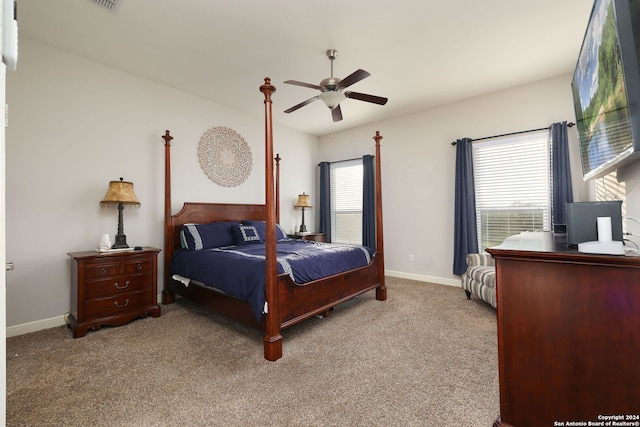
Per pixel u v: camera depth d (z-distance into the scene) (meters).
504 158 3.86
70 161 2.97
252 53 2.95
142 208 3.50
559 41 2.75
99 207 3.15
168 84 3.67
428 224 4.48
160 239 3.64
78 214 3.02
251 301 2.32
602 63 1.52
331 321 2.90
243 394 1.75
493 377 1.91
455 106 4.21
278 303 2.30
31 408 1.63
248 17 2.41
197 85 3.70
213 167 4.19
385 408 1.62
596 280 1.12
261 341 2.49
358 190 5.37
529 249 1.25
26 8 2.29
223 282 2.63
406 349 2.30
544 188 3.58
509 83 3.64
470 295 3.63
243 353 2.27
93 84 3.12
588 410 1.14
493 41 2.75
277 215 4.93
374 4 2.27
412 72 3.34
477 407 1.62
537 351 1.22
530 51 2.92
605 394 1.11
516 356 1.26
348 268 3.13
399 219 4.77
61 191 2.92
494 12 2.36
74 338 2.55
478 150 4.06
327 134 5.77
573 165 3.35
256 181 4.75
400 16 2.40
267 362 2.13
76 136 3.01
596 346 1.12
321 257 2.87
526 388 1.24
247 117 4.63
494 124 3.89
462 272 4.04
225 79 3.52
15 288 2.66
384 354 2.22
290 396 1.73
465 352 2.24
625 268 1.07
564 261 1.14
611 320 1.10
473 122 4.06
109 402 1.68
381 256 3.60
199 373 1.98
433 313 3.10
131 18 2.43
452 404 1.64
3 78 0.55
